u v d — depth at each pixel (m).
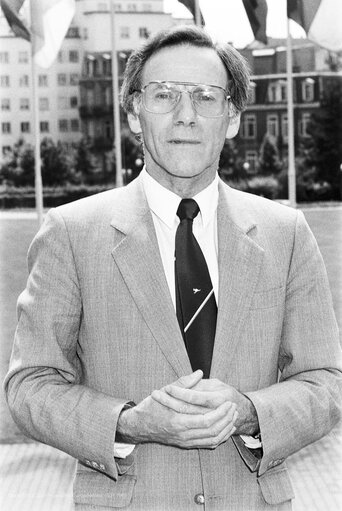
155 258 2.25
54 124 44.41
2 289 20.94
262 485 2.21
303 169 43.25
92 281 2.23
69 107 44.31
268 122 43.09
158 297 2.21
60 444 2.15
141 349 2.20
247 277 2.25
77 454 2.14
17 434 7.61
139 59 2.31
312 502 5.74
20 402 2.20
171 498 2.19
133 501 2.20
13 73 45.59
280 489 2.23
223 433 2.02
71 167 44.25
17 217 39.81
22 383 2.21
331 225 30.19
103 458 2.10
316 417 2.20
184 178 2.26
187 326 2.22
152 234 2.28
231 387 2.10
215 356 2.19
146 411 2.04
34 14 17.05
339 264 21.16
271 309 2.25
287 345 2.30
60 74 44.50
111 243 2.25
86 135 44.22
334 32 15.60
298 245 2.34
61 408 2.15
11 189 43.72
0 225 35.62
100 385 2.22
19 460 6.86
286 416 2.15
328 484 6.10
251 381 2.21
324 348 2.28
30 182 43.72
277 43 43.00
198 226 2.32
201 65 2.23
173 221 2.30
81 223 2.29
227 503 2.20
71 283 2.24
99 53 44.34
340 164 43.38
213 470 2.21
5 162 43.25
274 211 2.38
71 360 2.31
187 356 2.19
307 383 2.25
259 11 15.31
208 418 1.99
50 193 43.66
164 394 2.03
